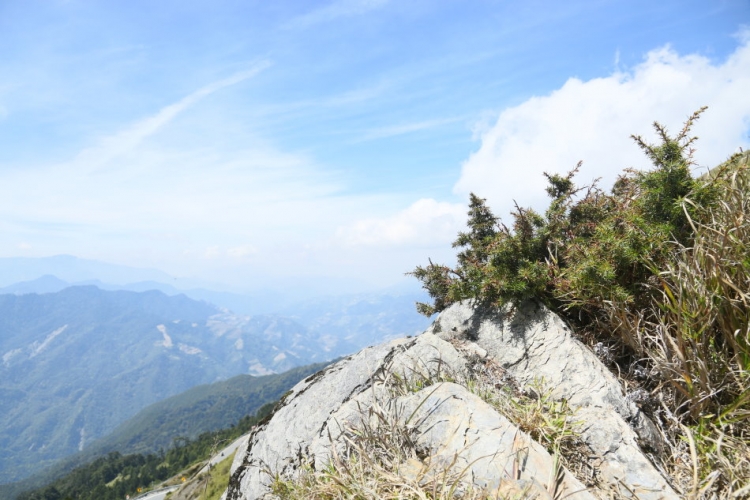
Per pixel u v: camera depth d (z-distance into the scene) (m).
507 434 2.85
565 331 3.80
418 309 5.80
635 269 3.72
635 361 3.45
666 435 3.02
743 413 2.78
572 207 4.70
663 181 3.66
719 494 2.51
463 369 3.97
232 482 5.19
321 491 2.82
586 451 2.89
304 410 4.99
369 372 4.90
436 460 2.82
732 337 2.94
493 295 4.35
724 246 3.11
